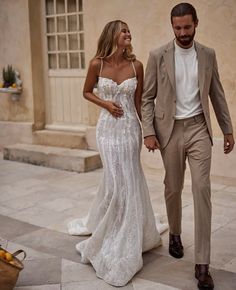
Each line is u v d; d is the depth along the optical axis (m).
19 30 7.54
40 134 7.51
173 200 3.66
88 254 3.64
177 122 3.43
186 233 4.28
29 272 3.60
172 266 3.64
